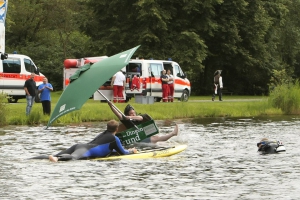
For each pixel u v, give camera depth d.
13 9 110.06
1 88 62.41
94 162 28.09
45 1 109.50
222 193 21.36
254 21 102.06
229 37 99.62
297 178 24.28
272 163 28.25
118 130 33.62
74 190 21.83
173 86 67.50
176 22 95.19
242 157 30.22
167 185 22.80
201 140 37.47
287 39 124.00
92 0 96.88
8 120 48.50
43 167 26.72
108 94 65.00
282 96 64.69
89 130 43.97
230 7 98.88
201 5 95.12
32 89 50.12
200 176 24.73
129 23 95.56
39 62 105.38
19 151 32.22
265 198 20.55
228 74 112.56
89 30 98.94
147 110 56.44
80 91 30.62
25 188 22.19
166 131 43.12
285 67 119.31
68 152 29.39
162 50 92.69
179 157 30.12
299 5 127.06
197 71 96.44
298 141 37.16
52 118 30.56
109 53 96.00
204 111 59.69
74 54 109.56
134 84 66.56
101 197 20.70
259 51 105.75
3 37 54.25
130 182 23.36
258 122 52.06
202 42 92.75
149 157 29.78
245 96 102.81
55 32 116.12
